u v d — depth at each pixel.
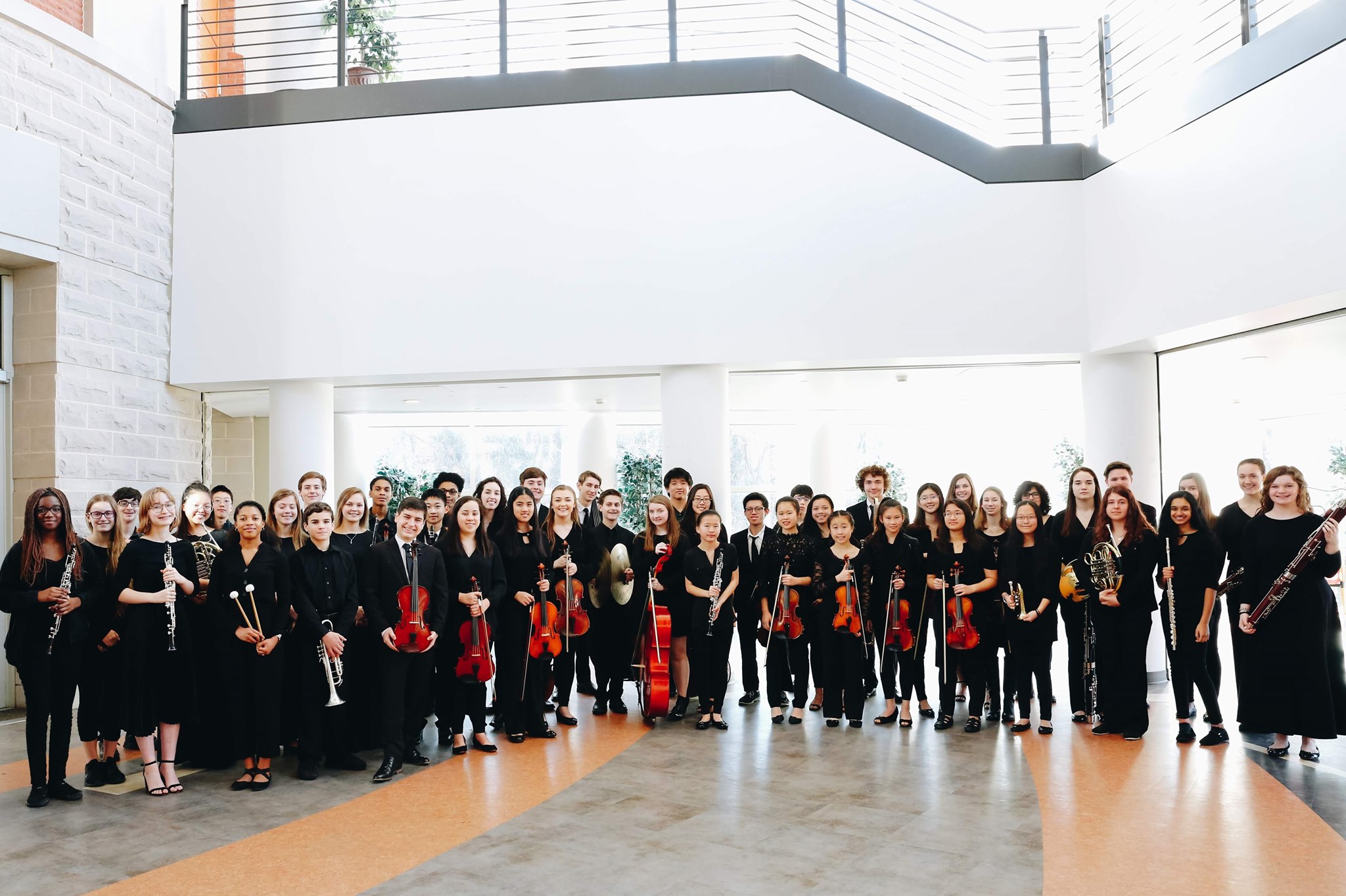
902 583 6.37
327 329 8.24
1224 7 6.91
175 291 8.45
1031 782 5.06
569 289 8.06
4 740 6.52
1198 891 3.62
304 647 5.34
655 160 8.03
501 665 6.22
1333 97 5.88
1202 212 6.77
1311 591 5.34
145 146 8.20
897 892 3.62
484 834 4.32
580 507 7.15
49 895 3.69
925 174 7.88
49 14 7.64
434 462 14.77
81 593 4.98
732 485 15.10
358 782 5.25
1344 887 3.64
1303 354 7.89
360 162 8.28
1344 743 5.86
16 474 7.37
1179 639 5.91
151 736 5.08
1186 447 10.73
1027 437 15.44
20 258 7.17
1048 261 7.84
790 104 7.96
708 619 6.39
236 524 5.19
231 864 3.99
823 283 7.88
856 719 6.41
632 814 4.58
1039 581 6.15
